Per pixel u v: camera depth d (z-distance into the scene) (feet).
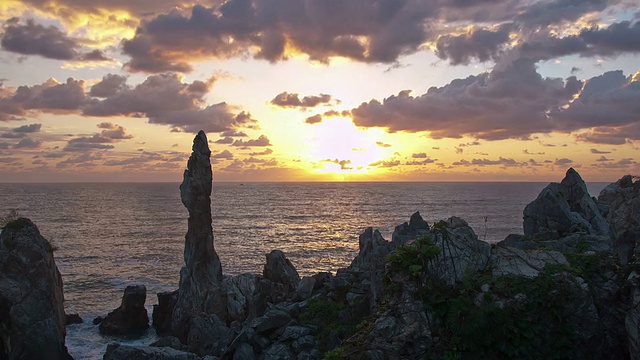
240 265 261.85
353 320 82.23
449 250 54.60
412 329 50.65
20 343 107.76
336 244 346.74
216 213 637.71
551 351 48.39
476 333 48.19
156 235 408.67
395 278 54.39
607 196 118.83
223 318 133.28
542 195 99.19
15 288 110.01
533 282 50.88
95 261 281.13
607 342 49.90
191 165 145.07
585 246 76.18
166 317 147.43
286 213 637.30
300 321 87.51
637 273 51.34
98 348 135.33
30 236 116.57
